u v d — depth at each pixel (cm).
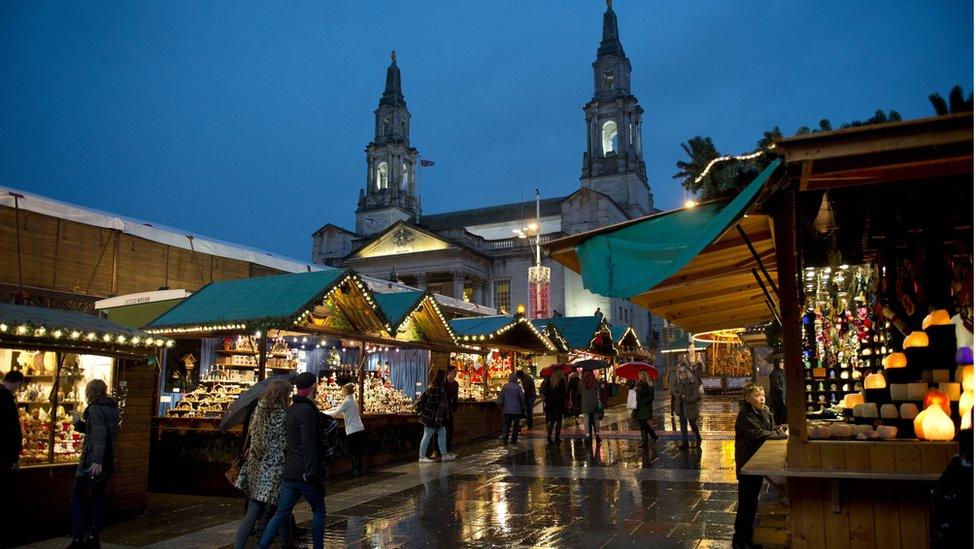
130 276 1593
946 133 409
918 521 475
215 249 1816
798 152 431
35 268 1410
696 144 707
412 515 819
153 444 1113
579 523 754
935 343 529
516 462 1276
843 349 784
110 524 832
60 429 846
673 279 675
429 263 6069
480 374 2162
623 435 1753
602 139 7169
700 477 1049
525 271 6347
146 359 906
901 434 505
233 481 646
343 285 1234
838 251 617
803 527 498
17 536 769
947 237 567
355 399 1255
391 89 8175
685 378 1428
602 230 525
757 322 1086
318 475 586
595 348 3050
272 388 627
